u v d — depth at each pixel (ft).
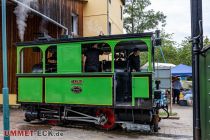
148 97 29.50
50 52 35.76
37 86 35.06
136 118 30.71
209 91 17.78
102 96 31.40
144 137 29.58
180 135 30.91
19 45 36.58
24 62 45.78
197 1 18.95
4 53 23.02
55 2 52.49
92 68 32.78
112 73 30.99
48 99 34.32
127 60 31.99
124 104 30.81
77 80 32.73
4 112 22.66
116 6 78.33
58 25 52.21
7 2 41.60
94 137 29.12
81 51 32.94
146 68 33.73
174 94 67.00
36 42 35.50
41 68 35.55
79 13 64.13
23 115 41.42
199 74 18.43
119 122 31.32
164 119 42.39
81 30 64.95
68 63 33.40
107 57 35.27
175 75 70.28
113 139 28.43
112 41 31.30
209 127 17.84
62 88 33.58
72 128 33.40
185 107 59.67
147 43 29.86
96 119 32.48
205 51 18.01
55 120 34.83
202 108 18.26
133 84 30.17
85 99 32.19
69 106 33.17
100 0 65.82
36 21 50.21
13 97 47.11
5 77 22.76
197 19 18.89
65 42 33.65
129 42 31.63
